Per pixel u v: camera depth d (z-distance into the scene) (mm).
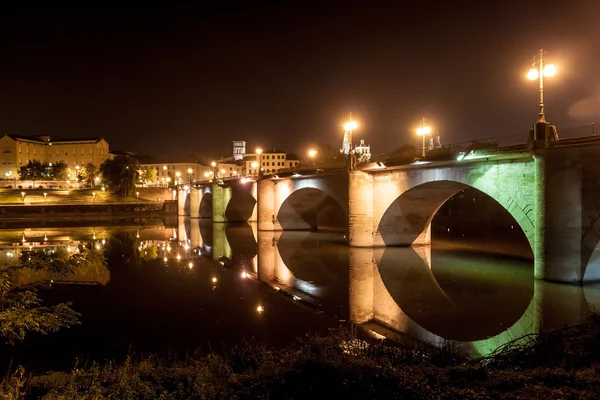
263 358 12133
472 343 16594
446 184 35812
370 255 38312
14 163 156375
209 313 20938
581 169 23578
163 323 19344
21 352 15930
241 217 83625
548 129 24172
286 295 24641
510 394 8688
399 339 16953
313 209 64750
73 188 140375
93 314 20781
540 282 24578
